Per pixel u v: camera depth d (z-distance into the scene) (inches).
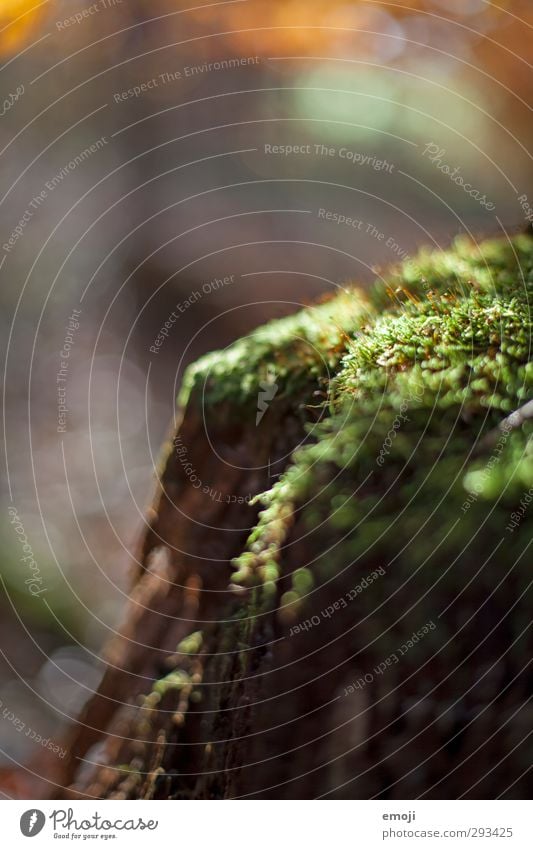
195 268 103.3
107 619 58.6
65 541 66.5
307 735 24.0
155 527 26.4
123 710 26.5
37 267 93.4
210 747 24.7
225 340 97.1
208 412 25.4
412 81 85.6
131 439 85.9
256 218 107.9
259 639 24.1
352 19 67.2
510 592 23.1
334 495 23.9
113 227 104.1
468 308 24.0
